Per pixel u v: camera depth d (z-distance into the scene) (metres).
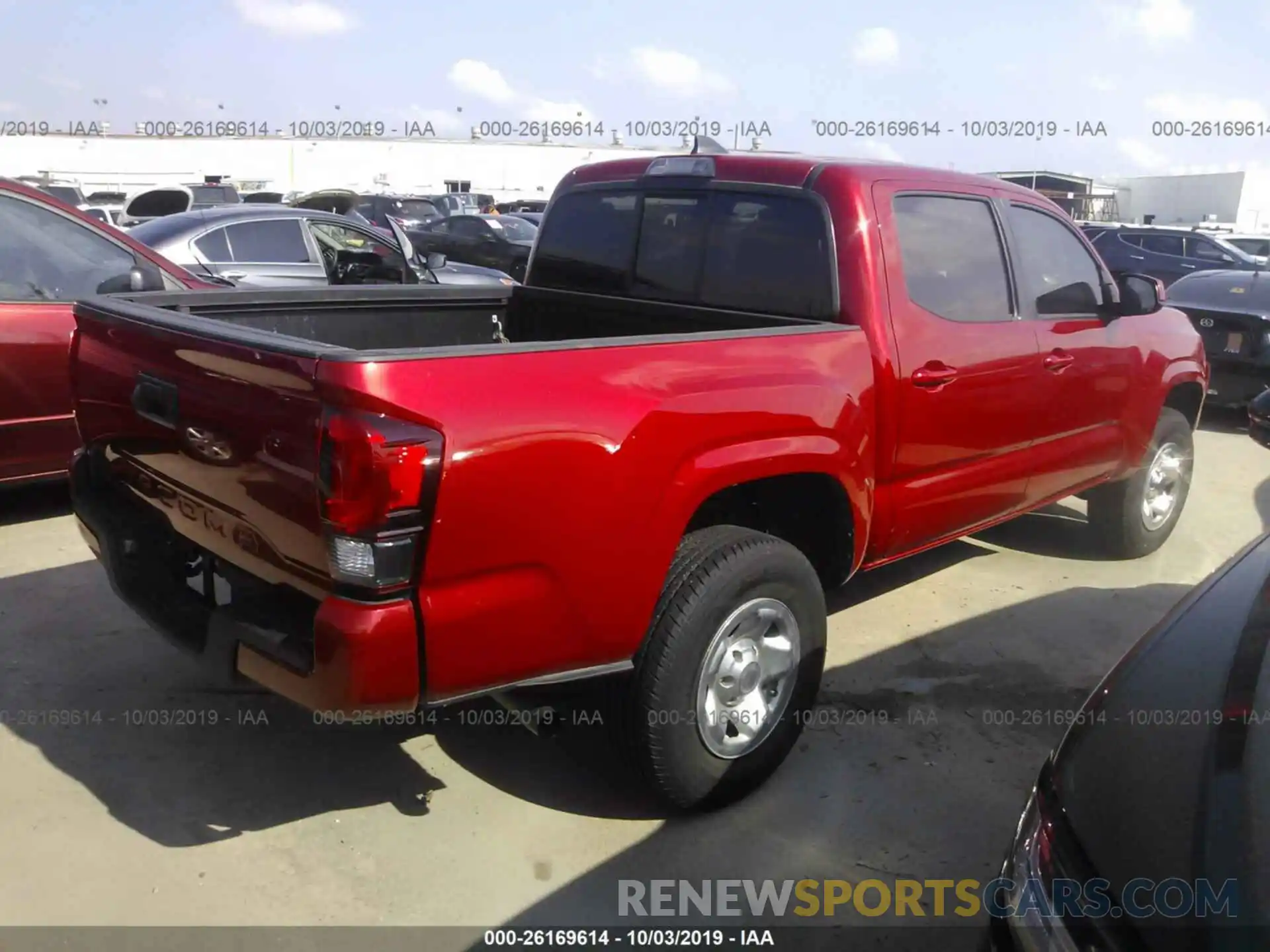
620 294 4.42
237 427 2.65
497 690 2.67
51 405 5.26
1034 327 4.31
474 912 2.82
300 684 2.54
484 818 3.21
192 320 2.94
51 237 5.38
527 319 4.69
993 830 3.26
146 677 3.94
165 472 3.04
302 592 2.65
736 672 3.14
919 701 4.03
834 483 3.43
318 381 2.36
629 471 2.72
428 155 38.62
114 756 3.43
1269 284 9.38
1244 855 1.73
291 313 4.02
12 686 3.82
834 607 4.89
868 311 3.59
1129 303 4.75
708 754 3.13
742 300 3.95
